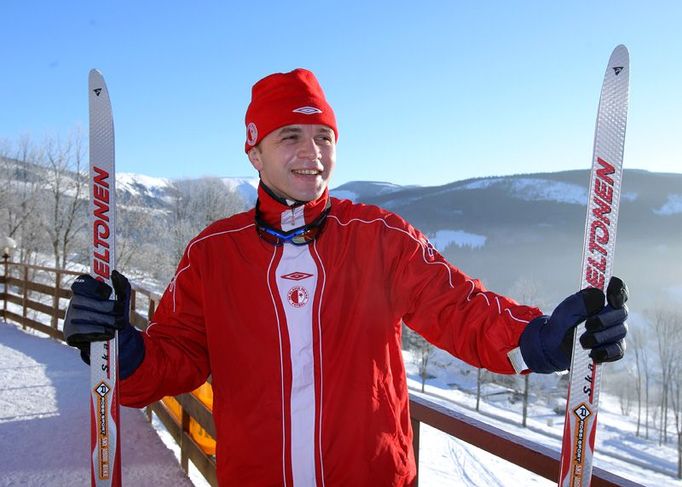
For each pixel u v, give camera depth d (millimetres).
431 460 8086
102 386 1325
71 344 1292
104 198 1400
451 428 1702
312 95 1376
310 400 1248
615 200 1243
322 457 1233
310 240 1334
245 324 1305
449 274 1317
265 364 1271
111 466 1339
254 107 1421
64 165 29750
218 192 45094
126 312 1302
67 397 4816
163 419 3863
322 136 1400
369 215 1381
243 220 1417
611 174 1253
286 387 1256
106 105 1423
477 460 8539
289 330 1276
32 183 29641
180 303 1441
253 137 1424
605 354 1108
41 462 3381
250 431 1261
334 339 1275
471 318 1245
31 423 4102
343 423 1243
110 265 1390
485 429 1598
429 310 1305
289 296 1295
